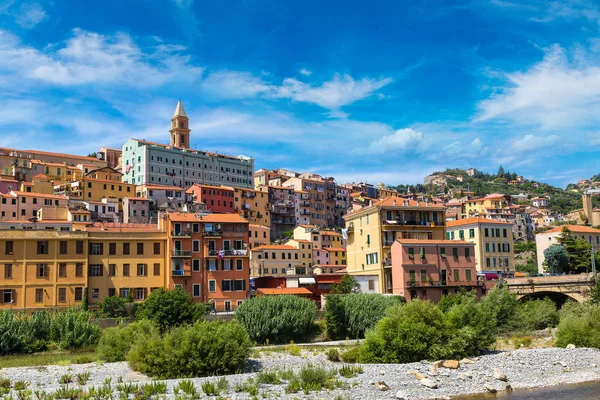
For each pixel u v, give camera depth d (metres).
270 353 68.56
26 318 78.75
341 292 113.00
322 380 52.16
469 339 66.94
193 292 107.75
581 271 153.12
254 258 163.25
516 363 63.03
